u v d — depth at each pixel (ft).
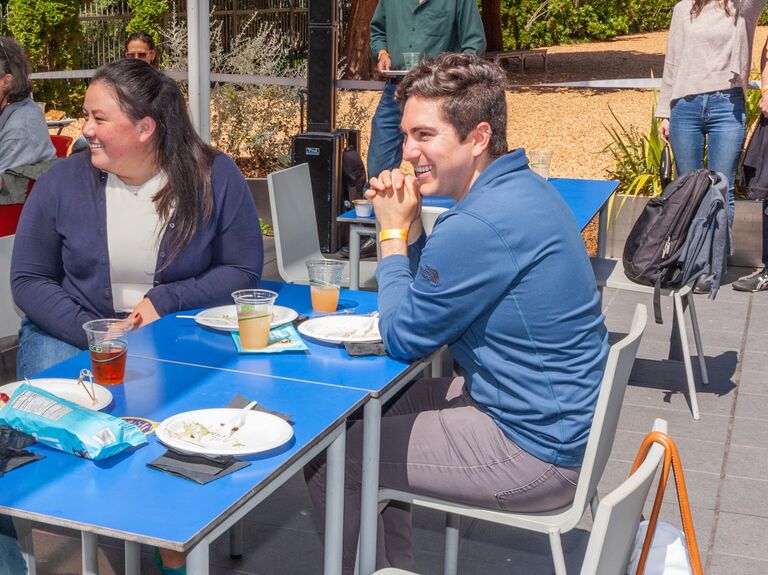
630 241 14.89
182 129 10.03
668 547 6.60
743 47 19.25
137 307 9.93
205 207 10.14
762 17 76.54
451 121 7.93
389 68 21.21
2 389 7.20
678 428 14.08
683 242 14.38
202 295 10.14
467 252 7.64
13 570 7.82
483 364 8.04
